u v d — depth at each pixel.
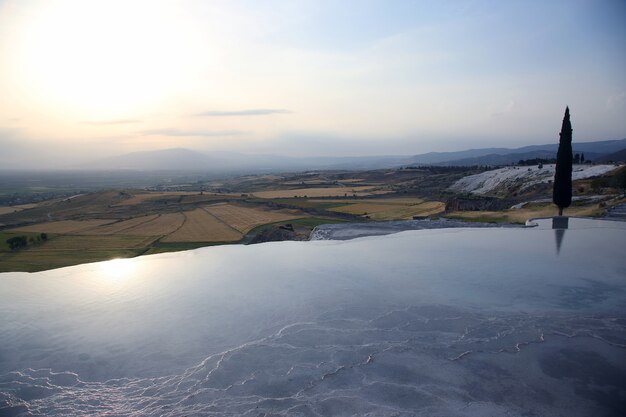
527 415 5.82
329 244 18.52
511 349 7.71
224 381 6.98
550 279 11.96
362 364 7.33
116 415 6.23
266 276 13.18
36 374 7.47
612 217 25.20
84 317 10.10
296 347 8.07
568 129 28.14
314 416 5.92
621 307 9.69
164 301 11.11
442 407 6.04
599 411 5.88
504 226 22.81
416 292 11.05
